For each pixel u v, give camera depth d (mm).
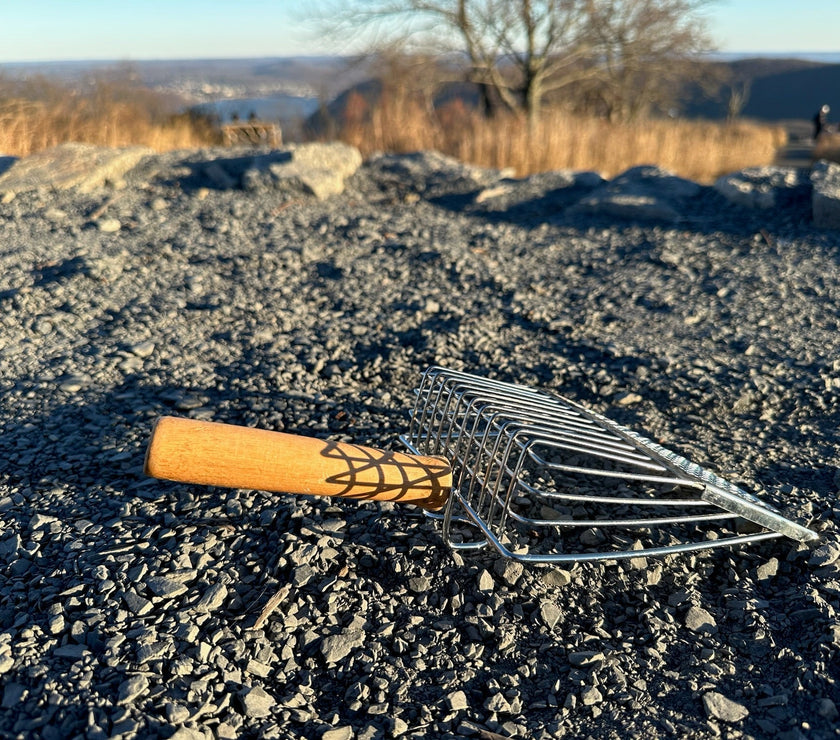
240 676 249
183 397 449
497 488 298
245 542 316
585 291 663
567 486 359
